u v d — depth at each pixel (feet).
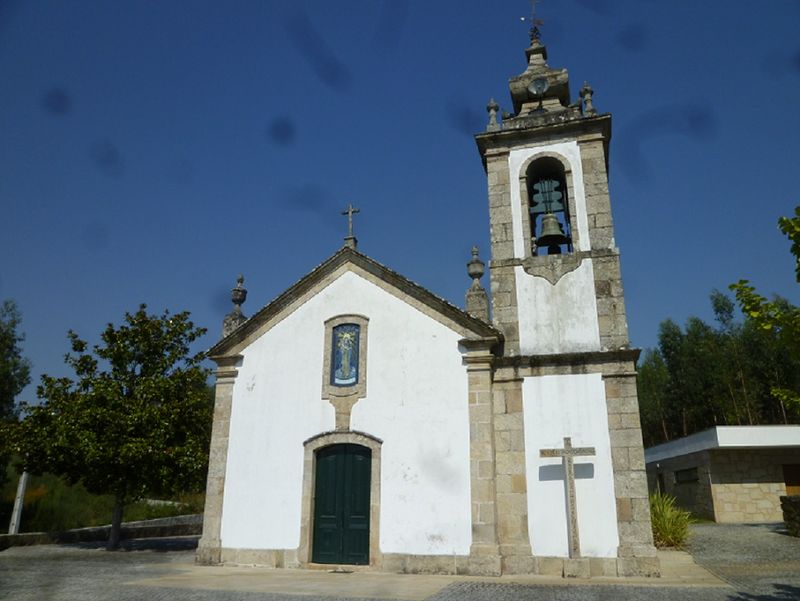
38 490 87.61
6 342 96.32
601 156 49.34
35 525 77.61
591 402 42.96
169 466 56.59
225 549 45.39
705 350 130.52
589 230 47.62
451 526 41.81
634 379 42.75
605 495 40.88
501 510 42.24
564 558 40.24
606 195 48.19
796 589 33.17
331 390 46.88
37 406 58.29
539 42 56.44
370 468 44.98
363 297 48.60
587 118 49.52
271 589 33.76
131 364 60.95
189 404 59.16
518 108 55.11
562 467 42.22
